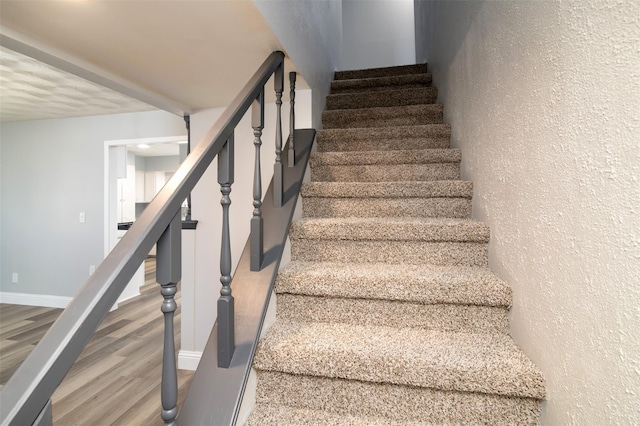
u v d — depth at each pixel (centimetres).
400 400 98
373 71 317
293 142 183
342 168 202
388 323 122
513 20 112
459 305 117
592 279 70
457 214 169
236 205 230
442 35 243
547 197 89
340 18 360
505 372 91
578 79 75
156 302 402
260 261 126
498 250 126
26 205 394
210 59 165
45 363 45
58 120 383
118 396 207
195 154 82
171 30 138
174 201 71
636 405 58
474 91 160
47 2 118
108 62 166
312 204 182
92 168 376
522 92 105
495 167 130
